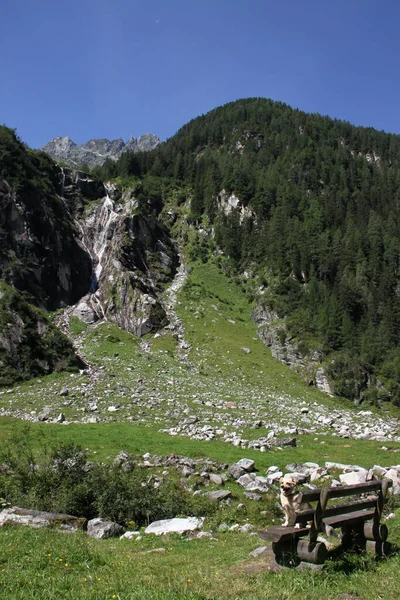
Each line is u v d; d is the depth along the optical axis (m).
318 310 93.56
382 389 77.19
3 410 48.97
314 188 158.38
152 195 142.12
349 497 22.86
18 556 12.59
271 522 20.14
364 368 80.06
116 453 30.14
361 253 118.50
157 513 20.56
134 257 107.81
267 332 91.00
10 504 20.25
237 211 139.75
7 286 74.56
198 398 54.47
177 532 17.28
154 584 10.48
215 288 111.06
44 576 11.00
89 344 81.69
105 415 44.78
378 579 10.30
